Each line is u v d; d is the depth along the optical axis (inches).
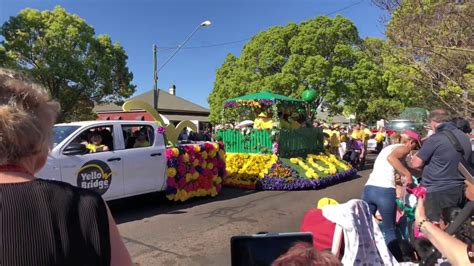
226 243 240.7
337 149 617.0
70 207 56.1
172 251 225.1
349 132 789.2
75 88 1061.1
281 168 445.1
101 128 303.0
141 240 246.1
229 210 332.5
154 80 812.6
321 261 66.1
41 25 1017.5
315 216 149.8
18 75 62.5
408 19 337.7
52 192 56.2
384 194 189.8
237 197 392.5
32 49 1000.9
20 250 50.5
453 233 94.0
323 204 173.8
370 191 194.2
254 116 575.2
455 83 343.9
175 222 291.1
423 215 105.3
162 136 339.6
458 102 371.2
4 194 53.2
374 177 195.8
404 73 415.8
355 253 127.6
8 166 56.7
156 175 329.1
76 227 55.4
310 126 563.8
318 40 1126.4
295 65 1109.7
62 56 1005.8
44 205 54.2
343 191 432.8
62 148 265.4
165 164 337.4
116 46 1139.3
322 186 454.6
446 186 177.8
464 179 178.9
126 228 274.1
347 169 529.3
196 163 367.2
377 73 1151.6
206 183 380.5
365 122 1492.4
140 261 208.7
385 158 194.5
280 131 465.1
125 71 1165.7
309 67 1100.5
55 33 1005.2
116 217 306.5
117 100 1173.7
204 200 376.2
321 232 144.4
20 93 59.0
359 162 647.1
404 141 192.4
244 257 112.4
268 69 1179.9
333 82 1107.9
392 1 354.6
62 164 261.0
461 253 86.9
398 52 375.2
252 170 449.4
